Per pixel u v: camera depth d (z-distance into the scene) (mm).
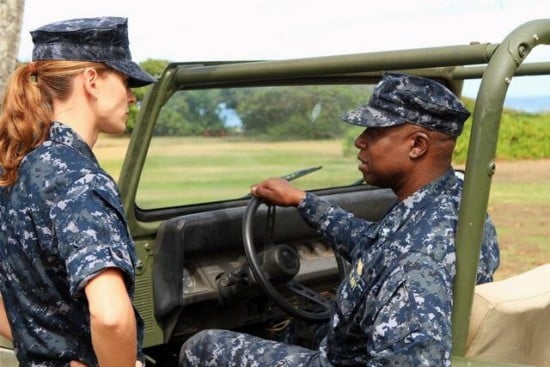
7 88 1611
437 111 1801
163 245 2395
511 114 11180
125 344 1481
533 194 9445
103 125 1657
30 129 1580
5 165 1589
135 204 2385
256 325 2777
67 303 1600
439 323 1617
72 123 1621
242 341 2143
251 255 2361
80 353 1616
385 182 1877
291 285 2453
